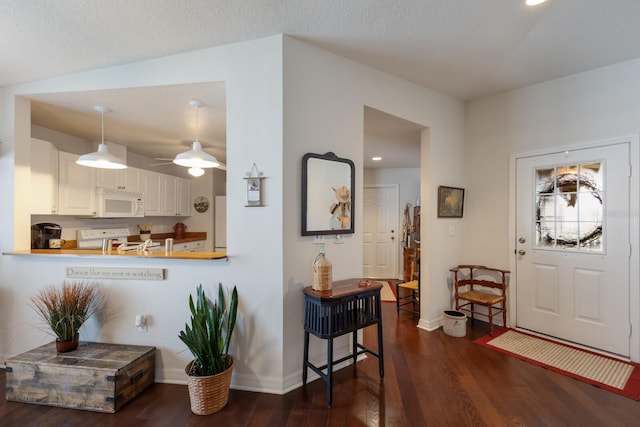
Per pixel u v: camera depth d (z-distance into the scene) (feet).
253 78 6.73
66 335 6.64
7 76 7.52
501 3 5.65
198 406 5.79
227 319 6.79
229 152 6.86
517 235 10.12
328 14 5.89
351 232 7.81
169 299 7.01
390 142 12.49
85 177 10.47
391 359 8.06
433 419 5.69
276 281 6.62
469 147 11.28
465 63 8.16
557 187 9.27
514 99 10.11
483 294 10.36
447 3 5.62
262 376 6.68
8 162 7.82
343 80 7.70
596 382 6.88
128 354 6.57
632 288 7.89
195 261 6.90
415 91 9.55
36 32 5.99
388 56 7.72
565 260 9.09
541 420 5.65
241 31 6.39
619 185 8.13
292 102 6.74
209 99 8.00
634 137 7.88
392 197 19.43
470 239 11.30
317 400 6.30
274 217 6.63
